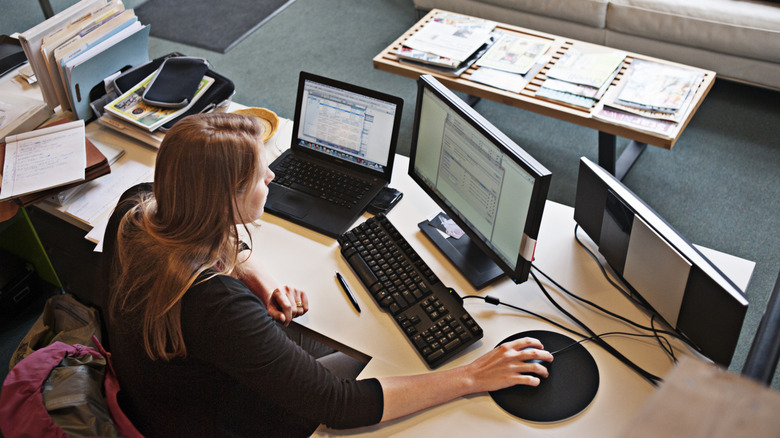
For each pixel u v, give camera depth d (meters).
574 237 1.65
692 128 3.08
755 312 2.30
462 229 1.59
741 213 2.66
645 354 1.37
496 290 1.53
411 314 1.46
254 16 4.09
